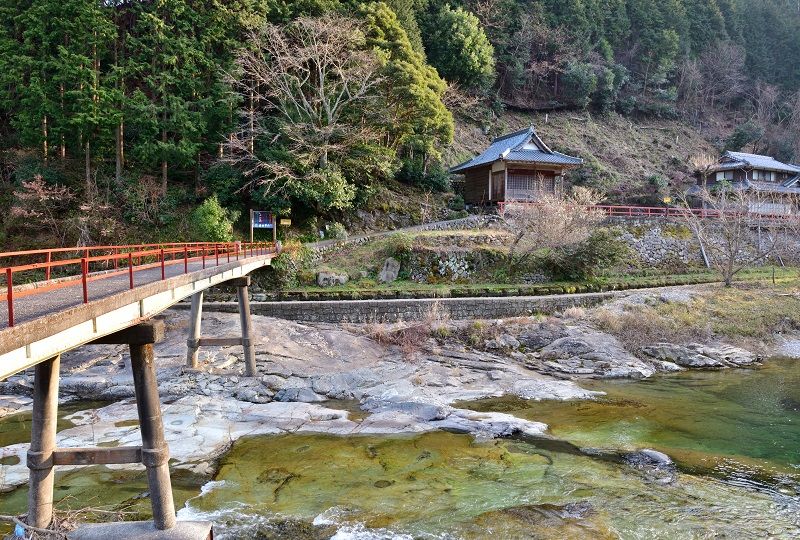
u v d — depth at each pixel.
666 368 18.72
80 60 25.72
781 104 67.94
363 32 30.61
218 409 13.57
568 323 21.42
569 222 26.03
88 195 26.09
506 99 58.22
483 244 27.84
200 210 25.36
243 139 27.64
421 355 18.80
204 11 29.14
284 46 27.67
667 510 8.66
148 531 7.26
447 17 47.78
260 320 20.50
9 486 9.52
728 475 10.02
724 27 72.62
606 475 9.99
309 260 25.47
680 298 24.30
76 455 7.23
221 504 8.99
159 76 27.03
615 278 28.30
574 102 59.00
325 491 9.45
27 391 15.24
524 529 8.09
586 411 13.93
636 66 67.25
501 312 22.92
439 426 12.47
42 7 26.08
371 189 31.12
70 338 5.36
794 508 8.75
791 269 32.44
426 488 9.51
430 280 25.50
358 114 30.30
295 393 15.00
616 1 66.00
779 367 19.12
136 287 7.14
